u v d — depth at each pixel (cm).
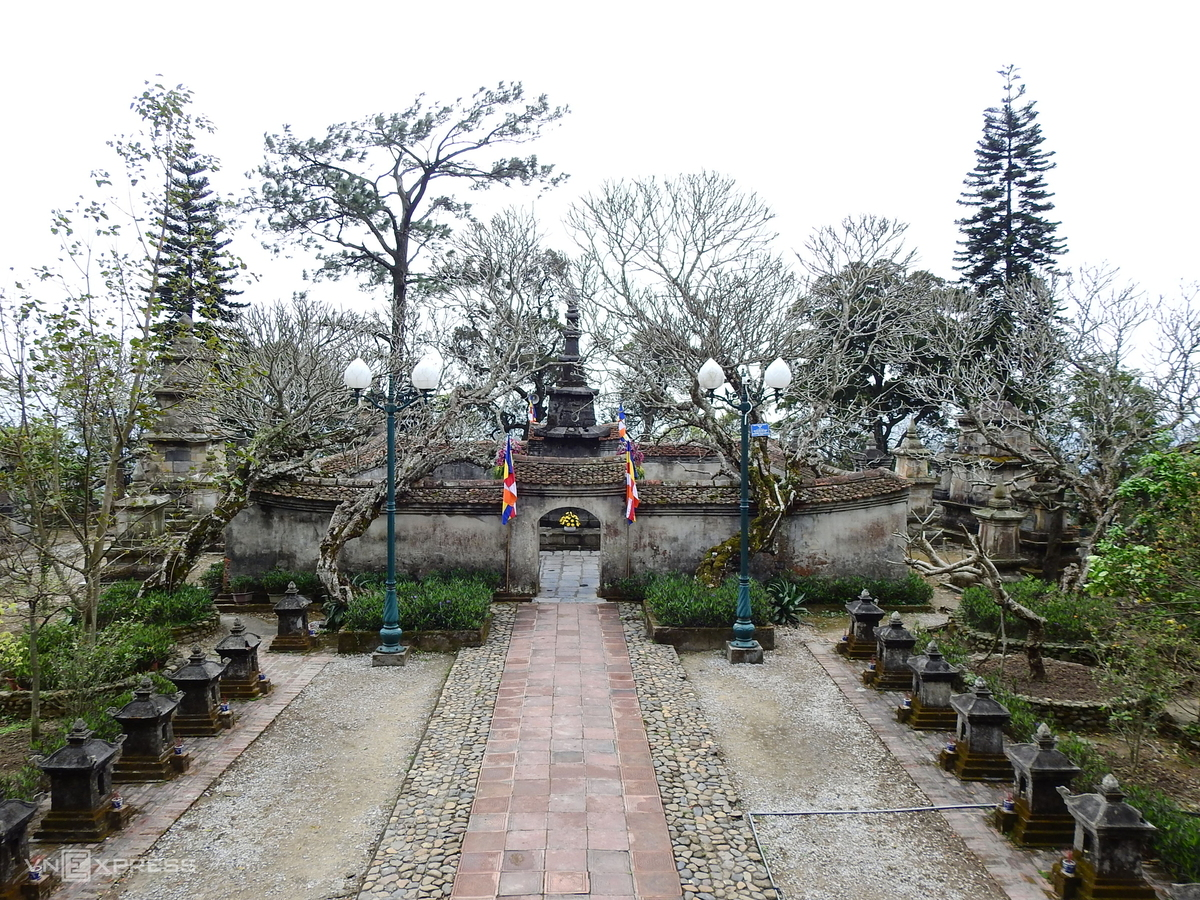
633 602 1975
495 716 1255
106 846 912
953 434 3162
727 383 1994
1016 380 2492
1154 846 887
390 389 1573
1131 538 1474
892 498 1988
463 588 1783
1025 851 909
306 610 1648
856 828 964
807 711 1324
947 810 1004
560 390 2686
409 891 811
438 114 2895
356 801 1024
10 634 1224
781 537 1995
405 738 1209
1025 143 3170
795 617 1823
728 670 1523
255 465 1764
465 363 2319
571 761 1100
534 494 2003
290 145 2819
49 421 1169
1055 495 2195
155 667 1441
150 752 1064
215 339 1348
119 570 1988
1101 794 825
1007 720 1081
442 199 3056
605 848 890
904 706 1291
